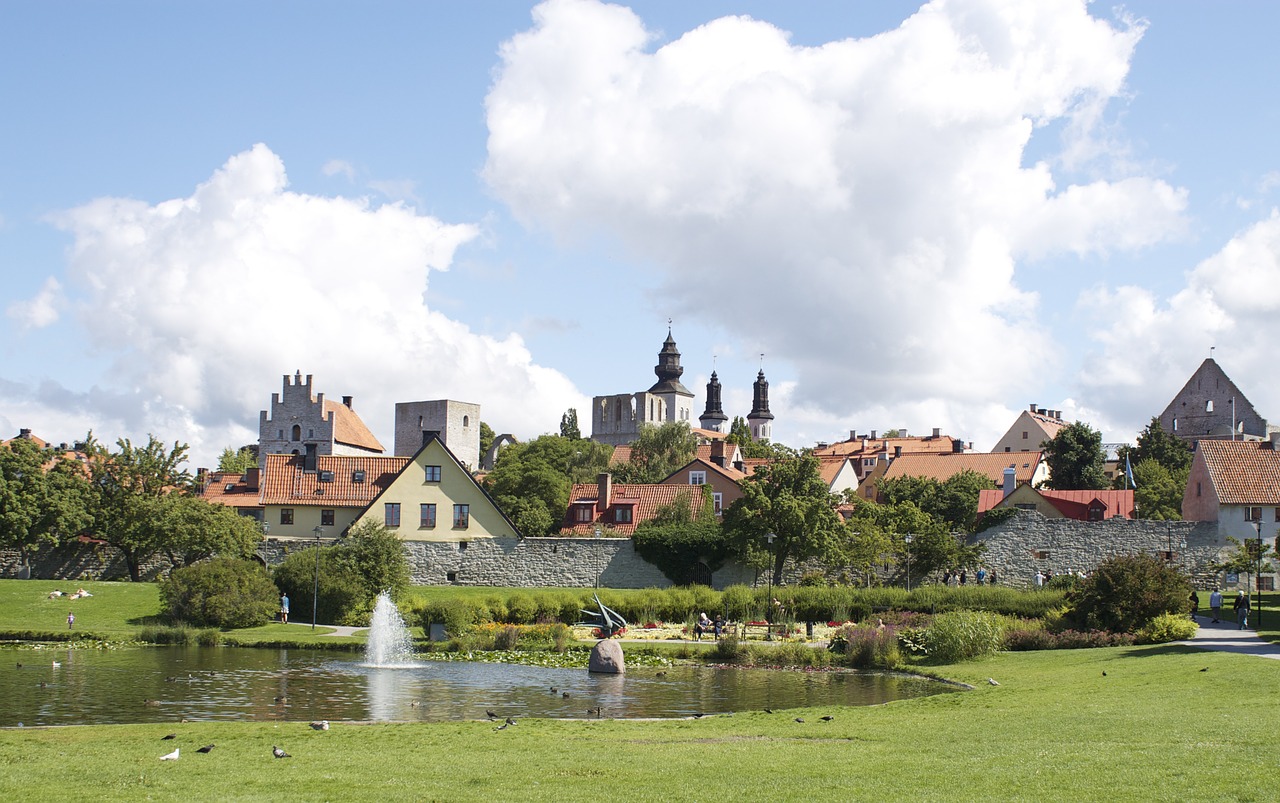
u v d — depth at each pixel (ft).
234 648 173.58
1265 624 173.47
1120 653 140.15
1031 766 64.90
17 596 211.41
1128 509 288.71
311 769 71.46
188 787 65.51
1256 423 432.25
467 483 265.34
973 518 297.74
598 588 246.88
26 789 64.95
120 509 256.52
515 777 67.56
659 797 60.75
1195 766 61.98
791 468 246.47
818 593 203.92
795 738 83.46
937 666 147.95
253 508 286.66
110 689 126.52
